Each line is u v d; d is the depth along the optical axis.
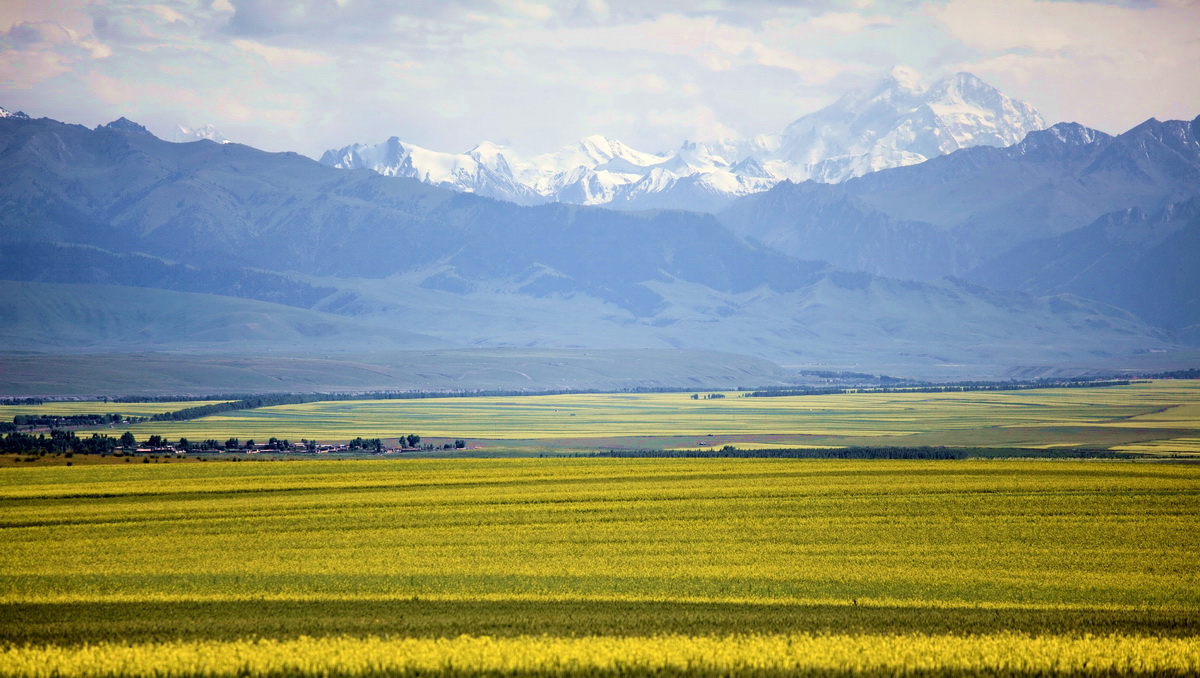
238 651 139.00
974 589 178.62
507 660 135.12
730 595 174.12
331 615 160.75
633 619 158.38
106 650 139.62
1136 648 141.50
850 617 160.38
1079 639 146.25
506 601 170.00
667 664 134.38
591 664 134.25
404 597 171.88
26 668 133.12
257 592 175.12
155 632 151.25
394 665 133.75
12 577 185.75
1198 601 172.00
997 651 140.00
